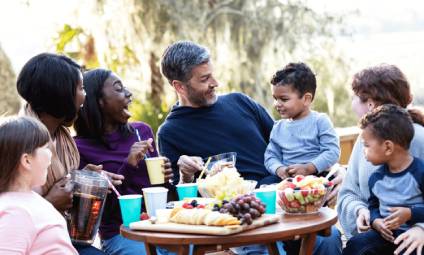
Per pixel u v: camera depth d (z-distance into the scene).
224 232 2.48
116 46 7.88
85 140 3.45
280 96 3.65
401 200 3.00
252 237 2.50
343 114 9.16
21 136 2.61
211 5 8.31
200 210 2.62
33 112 3.03
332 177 3.60
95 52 7.98
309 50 9.01
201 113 3.75
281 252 3.37
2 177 2.62
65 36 7.94
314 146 3.62
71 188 2.89
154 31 7.92
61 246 2.59
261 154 3.78
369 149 3.04
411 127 3.00
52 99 3.00
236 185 2.92
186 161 3.41
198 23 8.20
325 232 2.81
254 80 8.62
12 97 7.62
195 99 3.71
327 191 2.95
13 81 7.66
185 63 3.66
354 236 3.14
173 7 7.99
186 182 3.44
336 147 3.59
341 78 9.09
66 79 3.02
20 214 2.53
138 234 2.61
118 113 3.43
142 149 3.31
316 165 3.53
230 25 8.47
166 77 3.78
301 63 3.70
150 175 3.31
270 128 3.89
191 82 3.68
